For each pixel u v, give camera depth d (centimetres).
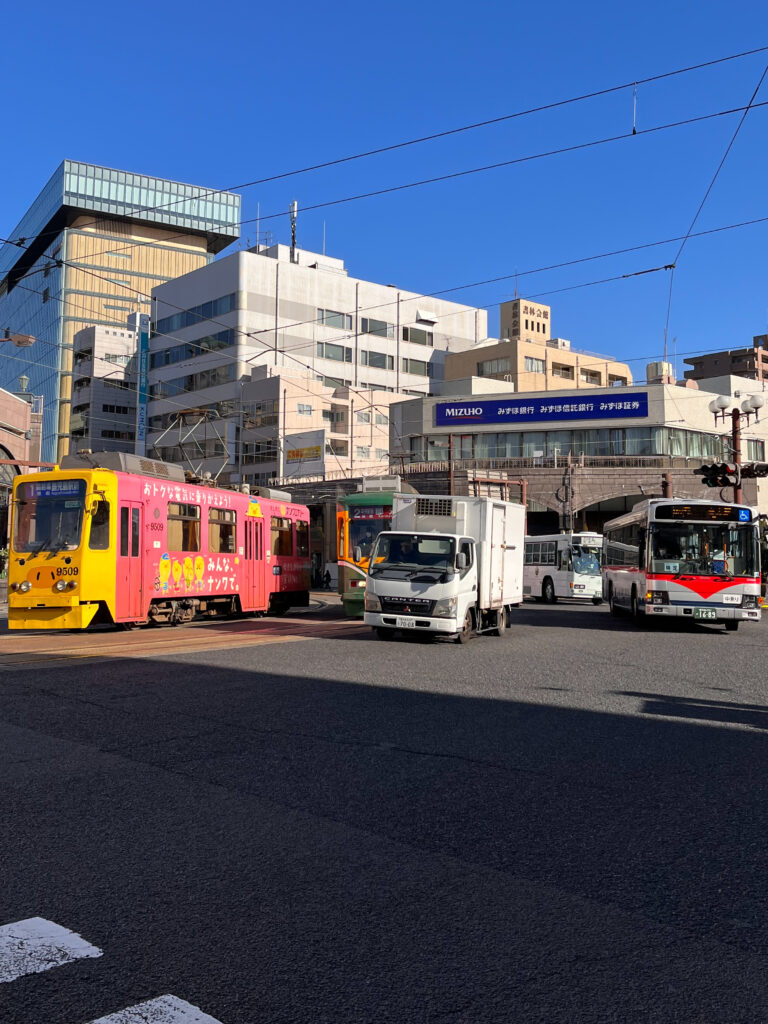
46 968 329
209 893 404
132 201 12519
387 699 941
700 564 2030
